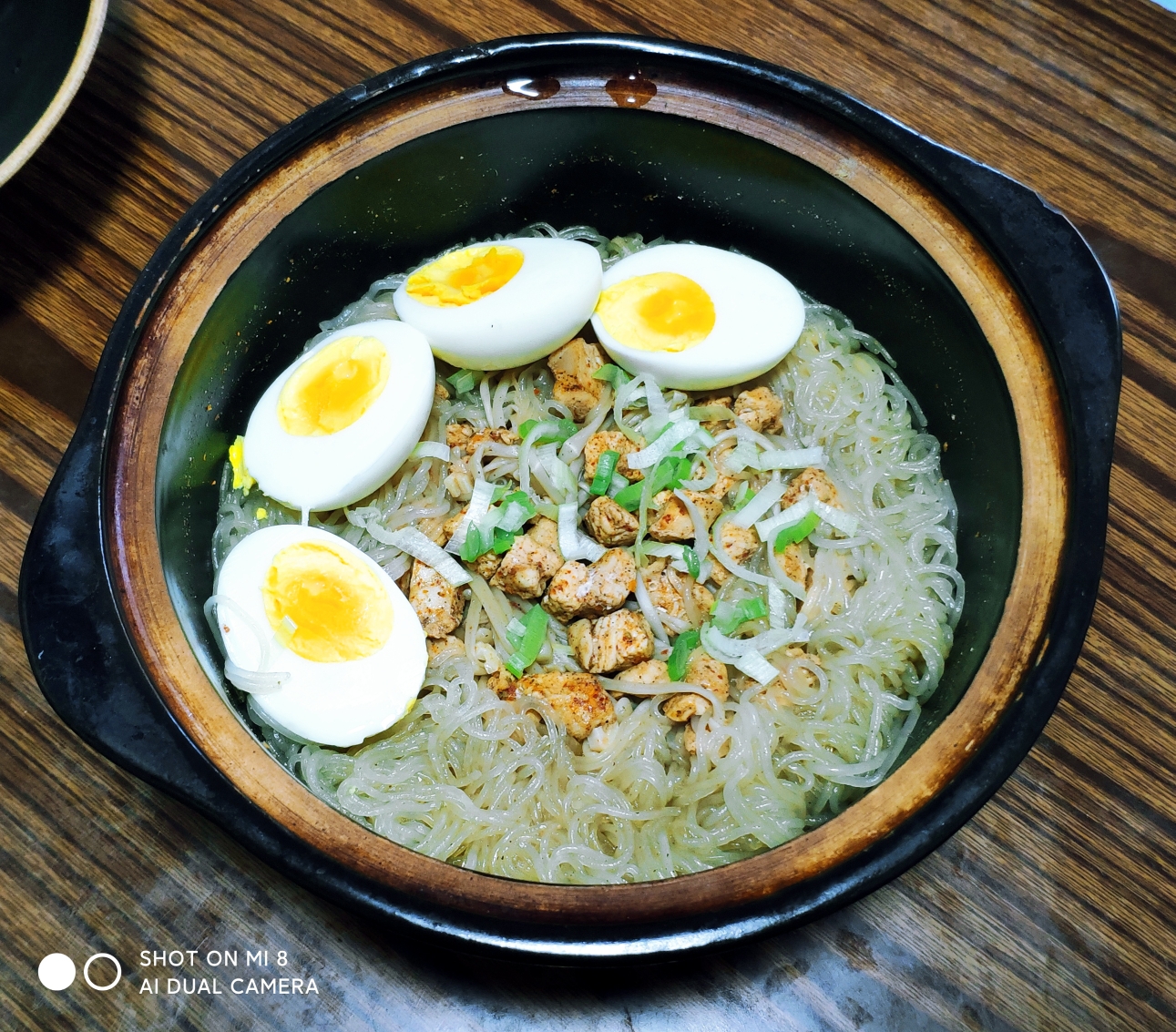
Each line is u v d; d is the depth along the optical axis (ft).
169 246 0.72
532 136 0.82
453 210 0.89
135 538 0.68
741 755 0.80
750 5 1.02
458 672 0.82
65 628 0.64
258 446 0.83
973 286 0.73
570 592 0.81
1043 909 0.77
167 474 0.72
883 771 0.80
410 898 0.58
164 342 0.72
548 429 0.89
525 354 0.86
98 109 0.97
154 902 0.76
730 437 0.88
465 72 0.77
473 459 0.87
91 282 0.93
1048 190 0.96
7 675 0.82
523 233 0.95
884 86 0.99
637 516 0.86
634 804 0.80
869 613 0.85
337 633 0.77
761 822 0.79
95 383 0.69
